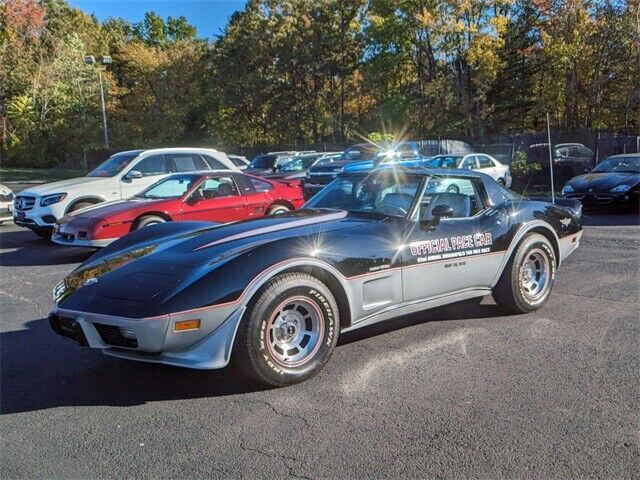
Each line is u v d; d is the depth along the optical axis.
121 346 4.03
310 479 3.04
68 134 48.12
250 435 3.53
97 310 4.00
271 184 11.17
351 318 4.55
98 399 4.12
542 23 33.06
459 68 34.88
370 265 4.59
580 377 4.27
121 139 46.53
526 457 3.20
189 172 10.56
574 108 30.48
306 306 4.28
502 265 5.57
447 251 5.10
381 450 3.31
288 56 41.84
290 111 43.31
